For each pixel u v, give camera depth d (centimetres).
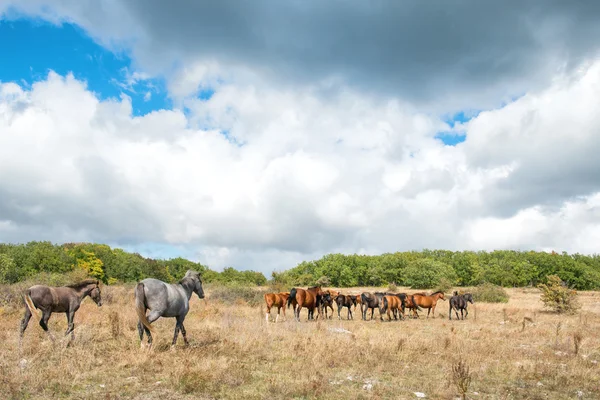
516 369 953
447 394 756
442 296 2567
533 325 1945
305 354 1020
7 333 1143
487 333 1602
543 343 1371
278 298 1970
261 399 687
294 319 1936
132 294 2675
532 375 907
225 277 8025
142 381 764
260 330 1382
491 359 1070
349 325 1855
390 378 859
